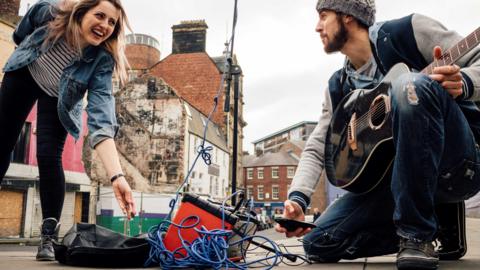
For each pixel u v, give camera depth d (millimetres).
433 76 1445
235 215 1833
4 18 13641
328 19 2029
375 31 1926
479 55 1584
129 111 22438
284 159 49219
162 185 21469
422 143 1438
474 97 1494
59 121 2355
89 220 16312
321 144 2211
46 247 2250
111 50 2244
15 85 2201
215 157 26500
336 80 2260
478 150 1660
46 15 2217
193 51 28531
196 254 1636
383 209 1991
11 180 12969
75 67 2180
